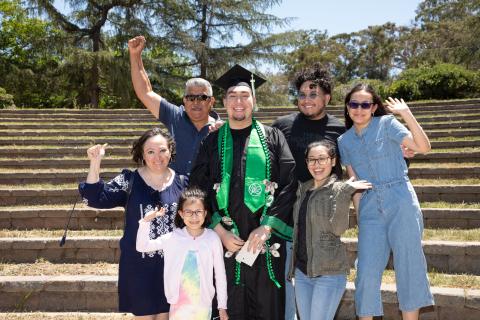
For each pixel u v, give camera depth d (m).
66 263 5.16
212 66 24.78
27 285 4.49
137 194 3.40
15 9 26.67
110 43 23.69
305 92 3.75
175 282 3.24
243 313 3.43
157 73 23.92
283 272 3.52
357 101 3.42
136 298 3.30
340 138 3.64
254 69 25.47
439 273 4.51
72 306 4.49
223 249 3.48
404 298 3.34
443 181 6.57
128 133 10.40
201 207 3.24
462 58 33.97
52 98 25.70
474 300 3.80
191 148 4.16
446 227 5.38
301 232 3.45
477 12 36.94
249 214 3.37
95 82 23.22
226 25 25.28
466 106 10.90
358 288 3.36
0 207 6.47
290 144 3.82
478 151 7.27
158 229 3.34
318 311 3.24
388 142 3.42
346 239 4.87
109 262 5.17
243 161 3.44
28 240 5.23
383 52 48.53
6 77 23.34
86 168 8.30
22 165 8.34
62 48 22.78
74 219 6.03
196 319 3.22
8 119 11.84
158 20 24.19
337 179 3.44
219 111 12.30
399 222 3.31
